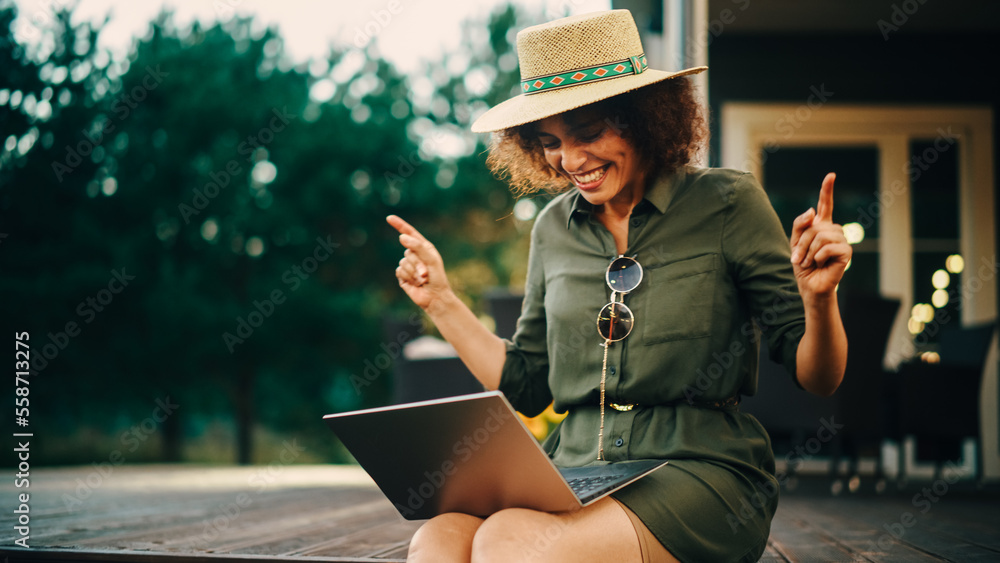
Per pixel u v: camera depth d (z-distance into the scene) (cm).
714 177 156
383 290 1784
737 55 621
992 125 612
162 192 1617
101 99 1544
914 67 618
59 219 1540
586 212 161
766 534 148
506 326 483
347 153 1730
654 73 155
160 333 1579
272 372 1750
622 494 133
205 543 248
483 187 1809
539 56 155
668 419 149
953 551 241
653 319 150
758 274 149
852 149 621
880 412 439
